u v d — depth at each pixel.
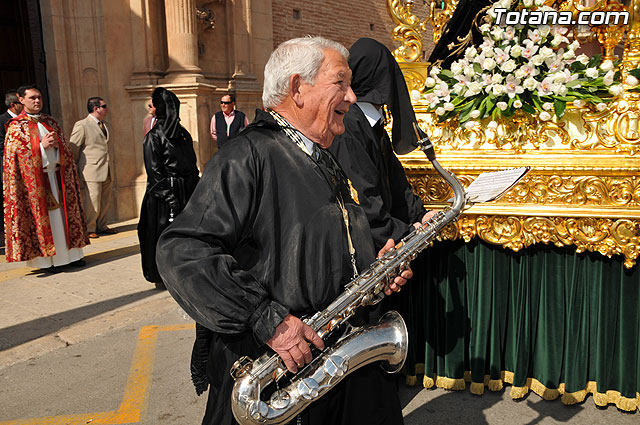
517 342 2.46
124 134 7.36
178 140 4.41
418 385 2.71
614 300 2.32
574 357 2.40
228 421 1.34
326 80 1.31
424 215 2.19
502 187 1.76
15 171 4.68
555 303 2.39
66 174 5.00
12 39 8.65
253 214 1.28
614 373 2.38
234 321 1.18
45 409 2.66
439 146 2.41
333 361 1.33
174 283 1.18
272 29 9.55
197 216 1.22
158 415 2.58
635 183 2.08
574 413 2.39
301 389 1.27
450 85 2.48
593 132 2.15
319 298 1.29
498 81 2.26
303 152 1.35
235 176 1.25
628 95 2.08
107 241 6.17
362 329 1.47
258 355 1.34
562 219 2.19
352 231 1.41
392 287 1.56
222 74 8.55
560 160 2.15
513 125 2.28
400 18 2.58
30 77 8.89
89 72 7.13
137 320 3.85
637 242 2.10
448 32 3.50
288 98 1.35
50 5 6.76
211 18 8.12
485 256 2.44
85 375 3.02
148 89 7.25
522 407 2.46
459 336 2.54
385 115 2.26
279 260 1.28
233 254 1.34
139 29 7.29
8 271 5.13
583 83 2.20
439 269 2.53
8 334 3.58
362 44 2.00
